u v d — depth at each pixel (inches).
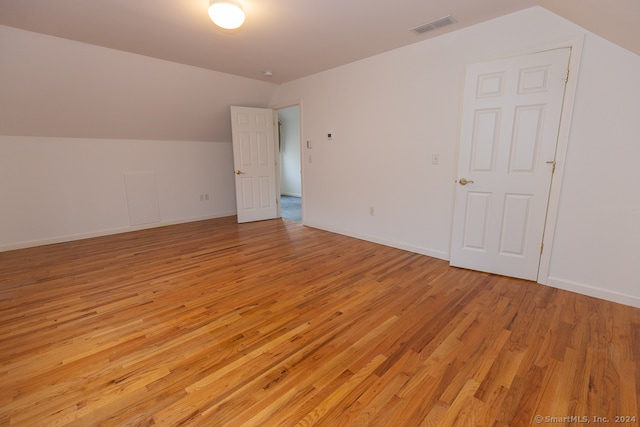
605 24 76.4
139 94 157.0
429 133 125.9
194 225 201.3
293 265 125.4
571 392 57.7
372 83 143.0
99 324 82.7
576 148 92.8
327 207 179.6
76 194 166.2
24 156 149.9
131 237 172.1
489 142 107.0
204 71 162.1
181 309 90.6
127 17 99.4
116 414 53.8
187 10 94.4
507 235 108.4
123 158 180.1
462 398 56.7
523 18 96.7
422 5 92.1
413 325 80.7
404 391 58.6
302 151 188.2
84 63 130.6
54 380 62.0
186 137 201.5
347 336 76.4
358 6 92.0
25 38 113.1
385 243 151.3
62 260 133.3
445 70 117.0
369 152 150.5
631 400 55.7
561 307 88.6
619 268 90.2
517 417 52.4
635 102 82.9
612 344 71.6
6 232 148.5
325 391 58.8
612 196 89.2
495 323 81.0
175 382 61.5
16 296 99.3
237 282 109.3
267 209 215.6
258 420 52.5
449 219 125.1
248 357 69.0
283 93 195.2
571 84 90.8
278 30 110.0
